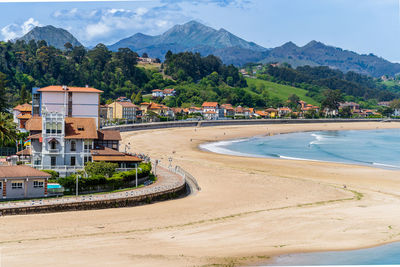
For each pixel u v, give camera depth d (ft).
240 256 165.37
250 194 282.77
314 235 192.44
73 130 314.35
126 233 193.47
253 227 204.23
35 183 250.16
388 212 233.96
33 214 221.46
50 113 303.89
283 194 283.38
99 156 313.94
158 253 166.71
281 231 197.88
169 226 206.18
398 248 176.76
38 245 173.27
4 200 240.53
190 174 338.95
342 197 276.62
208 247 175.11
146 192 258.78
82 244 175.94
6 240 179.11
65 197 248.11
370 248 176.96
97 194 259.80
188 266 153.99
